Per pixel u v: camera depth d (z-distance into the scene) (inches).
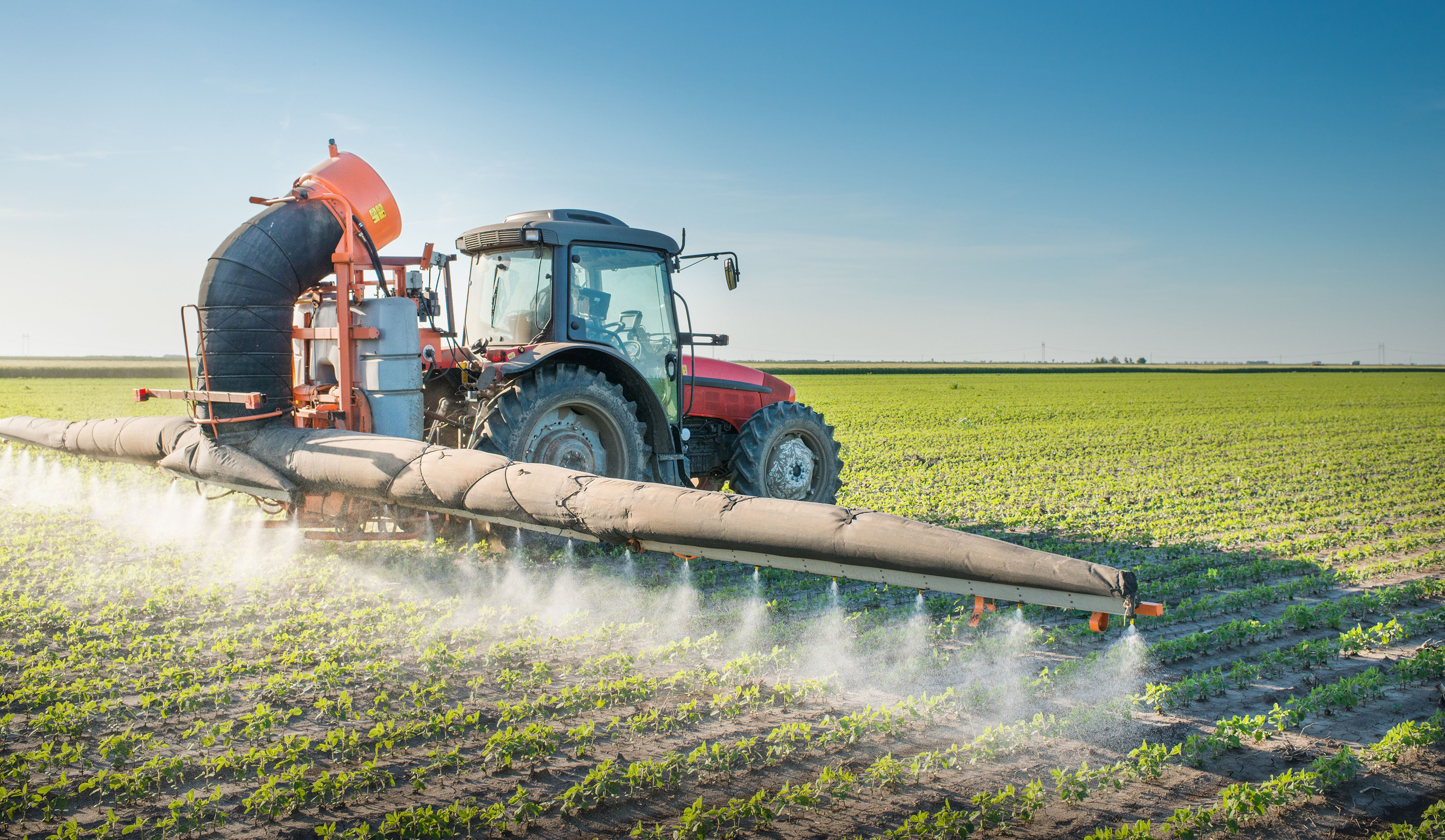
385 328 249.3
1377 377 3454.7
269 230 233.3
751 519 172.6
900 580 160.1
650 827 131.5
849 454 687.7
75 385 1731.1
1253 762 155.8
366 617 228.8
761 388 377.7
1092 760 156.0
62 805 134.6
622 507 189.2
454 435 289.0
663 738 161.0
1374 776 150.1
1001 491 493.0
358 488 223.5
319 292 273.1
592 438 286.2
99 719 165.6
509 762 148.7
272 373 236.5
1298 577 296.4
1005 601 149.5
